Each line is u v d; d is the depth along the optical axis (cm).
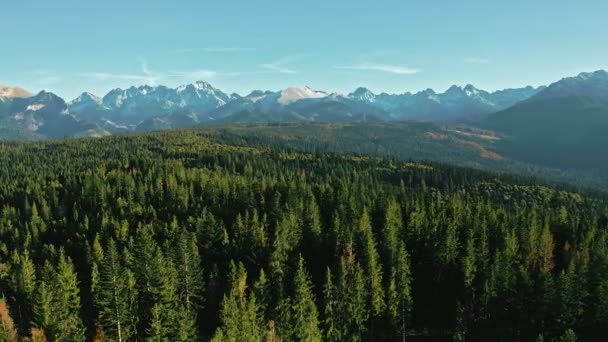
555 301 8481
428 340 9169
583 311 8719
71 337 7931
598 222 14262
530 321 8738
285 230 11144
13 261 11081
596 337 8519
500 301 8744
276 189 15125
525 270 9306
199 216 13550
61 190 17575
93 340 8369
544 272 8925
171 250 10131
